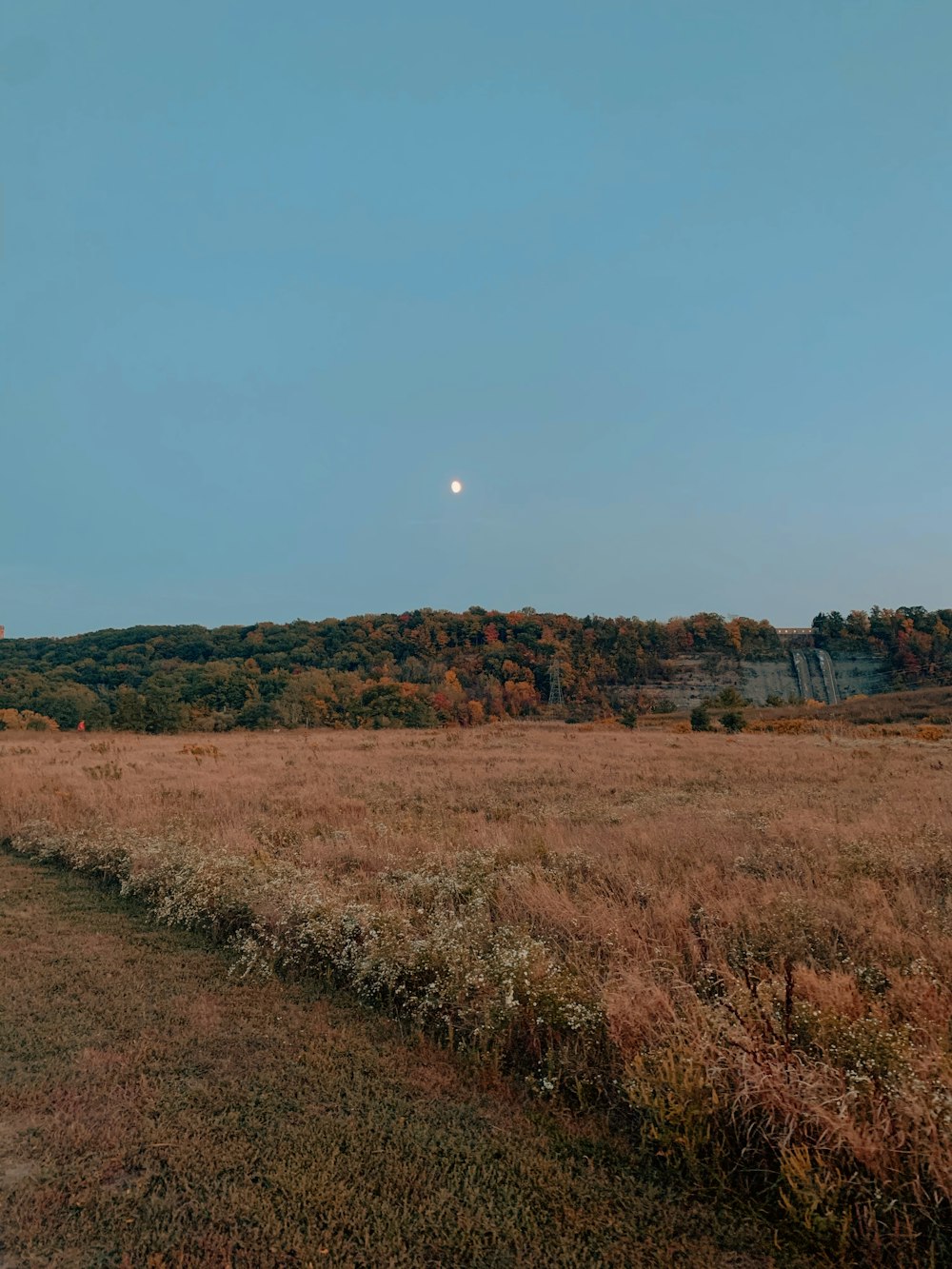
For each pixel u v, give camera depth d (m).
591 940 5.61
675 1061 3.51
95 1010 4.84
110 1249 2.72
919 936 5.55
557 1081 3.75
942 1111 2.88
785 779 18.30
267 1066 4.07
